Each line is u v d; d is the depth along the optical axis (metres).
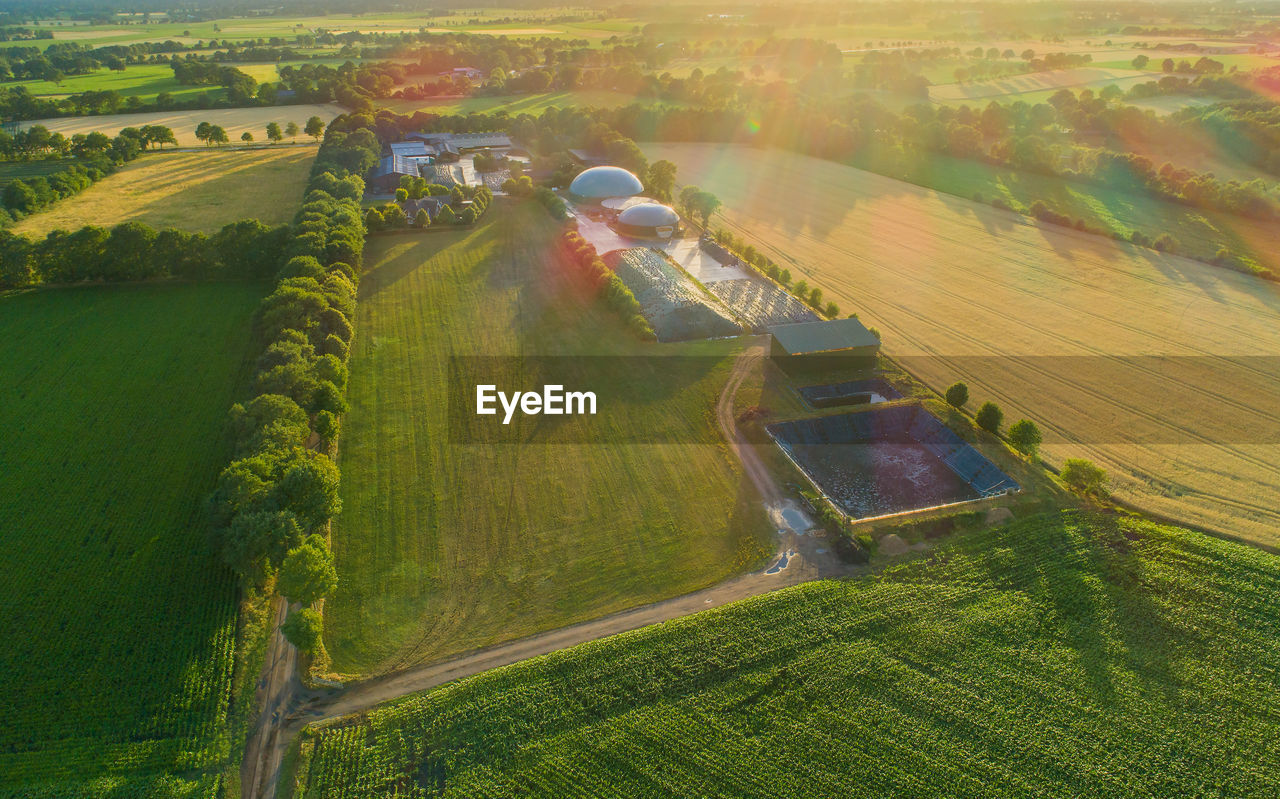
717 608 42.28
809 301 83.44
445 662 39.12
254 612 41.84
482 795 32.56
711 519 50.03
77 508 49.88
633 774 33.47
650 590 44.16
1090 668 38.59
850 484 54.72
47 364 67.69
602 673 38.09
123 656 38.88
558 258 96.00
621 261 92.69
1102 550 46.84
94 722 35.38
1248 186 108.94
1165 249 96.69
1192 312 80.31
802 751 34.34
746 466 55.59
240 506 42.41
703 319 76.50
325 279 76.75
